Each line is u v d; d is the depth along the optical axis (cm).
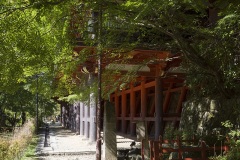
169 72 1412
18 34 612
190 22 759
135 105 2075
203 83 1159
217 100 1088
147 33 922
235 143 748
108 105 944
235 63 887
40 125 3644
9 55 627
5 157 979
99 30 761
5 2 550
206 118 1109
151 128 1827
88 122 1953
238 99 987
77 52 899
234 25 715
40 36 646
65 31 720
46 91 904
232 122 980
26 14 601
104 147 926
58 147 1504
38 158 1209
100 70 728
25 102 2575
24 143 1338
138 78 1656
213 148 780
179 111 1568
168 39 985
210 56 907
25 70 732
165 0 522
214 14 941
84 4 661
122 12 627
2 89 680
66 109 3712
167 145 957
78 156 1273
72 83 999
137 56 1154
